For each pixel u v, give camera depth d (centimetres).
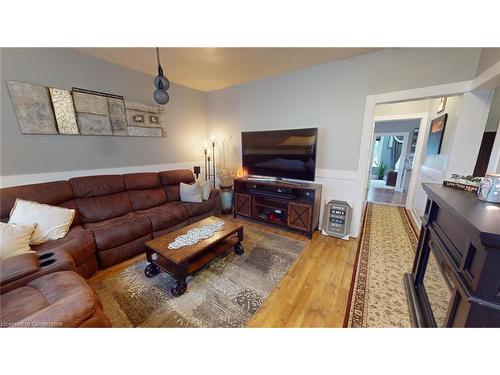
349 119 269
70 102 234
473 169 208
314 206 272
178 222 280
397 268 210
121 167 294
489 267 74
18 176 209
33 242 172
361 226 322
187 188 321
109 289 178
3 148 199
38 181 222
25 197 194
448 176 220
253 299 168
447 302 115
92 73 251
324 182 301
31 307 107
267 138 320
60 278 124
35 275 127
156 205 299
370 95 250
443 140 267
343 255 236
